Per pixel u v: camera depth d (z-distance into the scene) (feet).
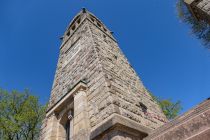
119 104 22.49
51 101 35.96
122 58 40.93
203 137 11.83
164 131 14.44
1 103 49.67
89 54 33.47
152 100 35.91
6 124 45.85
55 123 28.86
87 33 41.19
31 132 50.19
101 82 25.31
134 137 19.33
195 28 35.50
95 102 23.97
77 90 27.40
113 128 18.71
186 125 13.26
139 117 24.43
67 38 51.85
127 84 30.27
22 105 52.16
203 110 13.03
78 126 22.63
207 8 21.91
